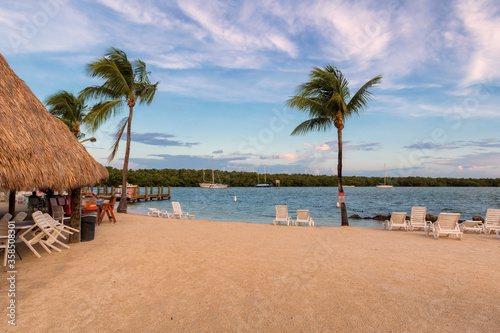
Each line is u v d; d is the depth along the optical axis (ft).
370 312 11.85
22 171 15.26
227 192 264.11
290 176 400.67
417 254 22.17
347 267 18.35
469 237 31.45
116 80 49.03
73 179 20.36
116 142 54.13
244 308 12.23
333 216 72.54
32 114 19.98
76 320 11.00
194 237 29.04
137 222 40.73
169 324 10.81
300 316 11.51
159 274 16.71
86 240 26.03
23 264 18.33
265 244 25.82
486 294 13.82
